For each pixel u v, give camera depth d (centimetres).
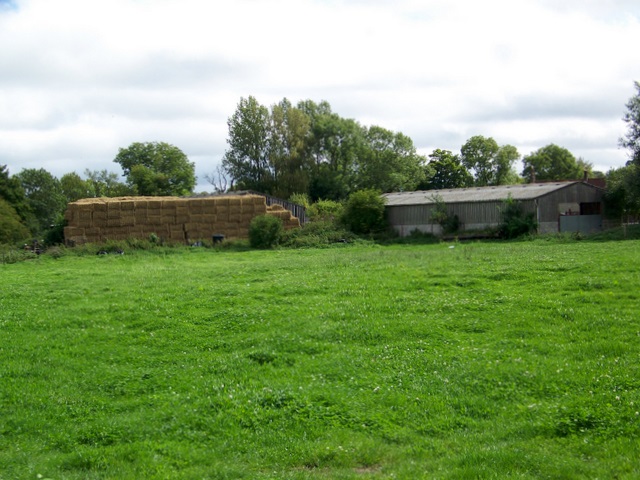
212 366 1324
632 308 1566
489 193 5244
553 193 4825
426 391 1123
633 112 4969
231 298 1902
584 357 1244
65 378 1326
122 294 2089
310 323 1572
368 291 1925
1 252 4166
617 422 926
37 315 1834
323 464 886
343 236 4875
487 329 1480
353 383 1178
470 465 825
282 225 4894
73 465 924
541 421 957
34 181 9944
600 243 3462
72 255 4212
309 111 9856
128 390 1236
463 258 2655
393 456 892
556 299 1683
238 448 945
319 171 9056
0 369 1388
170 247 4616
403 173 9131
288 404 1073
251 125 8938
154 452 941
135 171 9581
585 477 774
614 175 5544
